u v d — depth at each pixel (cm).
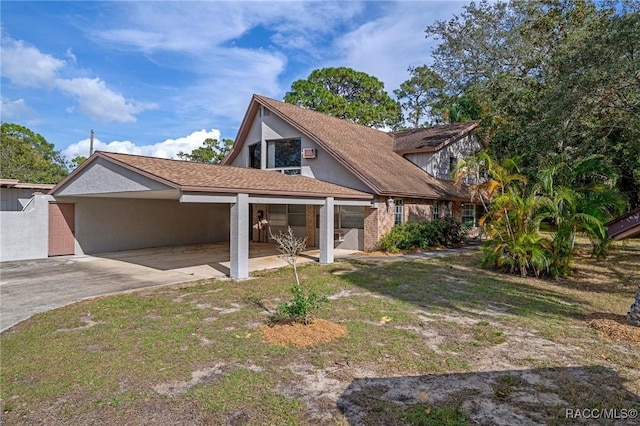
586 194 1121
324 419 359
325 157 1644
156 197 1531
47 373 457
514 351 519
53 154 3828
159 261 1376
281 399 394
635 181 1944
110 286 951
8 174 2712
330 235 1308
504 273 1095
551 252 1046
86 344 547
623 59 1143
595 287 925
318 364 477
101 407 382
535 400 391
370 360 488
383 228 1576
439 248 1730
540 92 1608
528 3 1877
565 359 492
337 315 678
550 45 1784
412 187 1694
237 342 548
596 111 1330
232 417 364
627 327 606
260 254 1538
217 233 2128
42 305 778
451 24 2241
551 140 1448
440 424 348
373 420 356
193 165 1248
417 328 611
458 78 2256
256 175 1332
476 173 1323
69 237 1534
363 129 2286
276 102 1872
